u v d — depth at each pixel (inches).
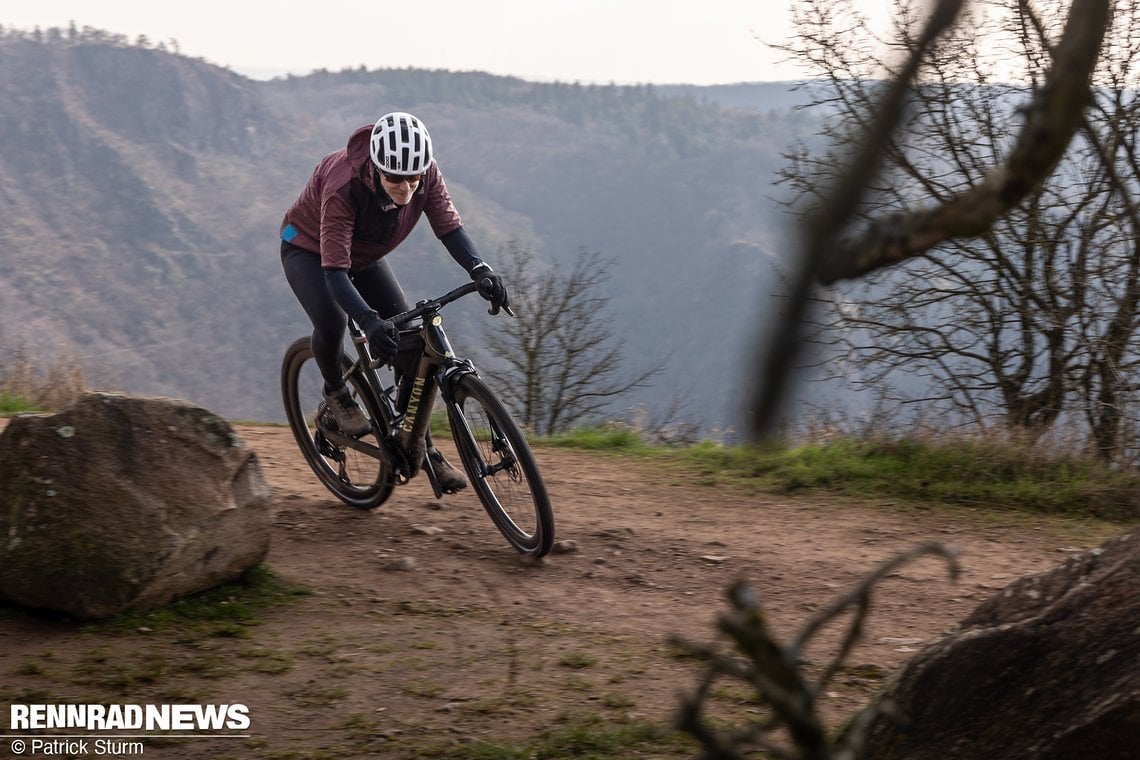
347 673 138.9
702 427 319.3
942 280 359.3
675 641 26.5
